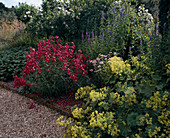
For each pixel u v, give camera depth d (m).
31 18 7.17
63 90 4.03
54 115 3.35
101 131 2.28
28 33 7.38
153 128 2.06
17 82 3.84
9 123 3.24
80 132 2.32
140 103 2.38
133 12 5.43
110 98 2.56
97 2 6.63
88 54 4.91
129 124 2.21
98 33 5.98
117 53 4.21
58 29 6.42
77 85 3.94
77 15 6.50
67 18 6.32
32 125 3.12
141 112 2.29
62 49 4.34
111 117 2.29
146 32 5.09
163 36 3.66
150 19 5.77
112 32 4.80
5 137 2.87
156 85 2.57
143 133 2.08
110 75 3.28
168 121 2.04
